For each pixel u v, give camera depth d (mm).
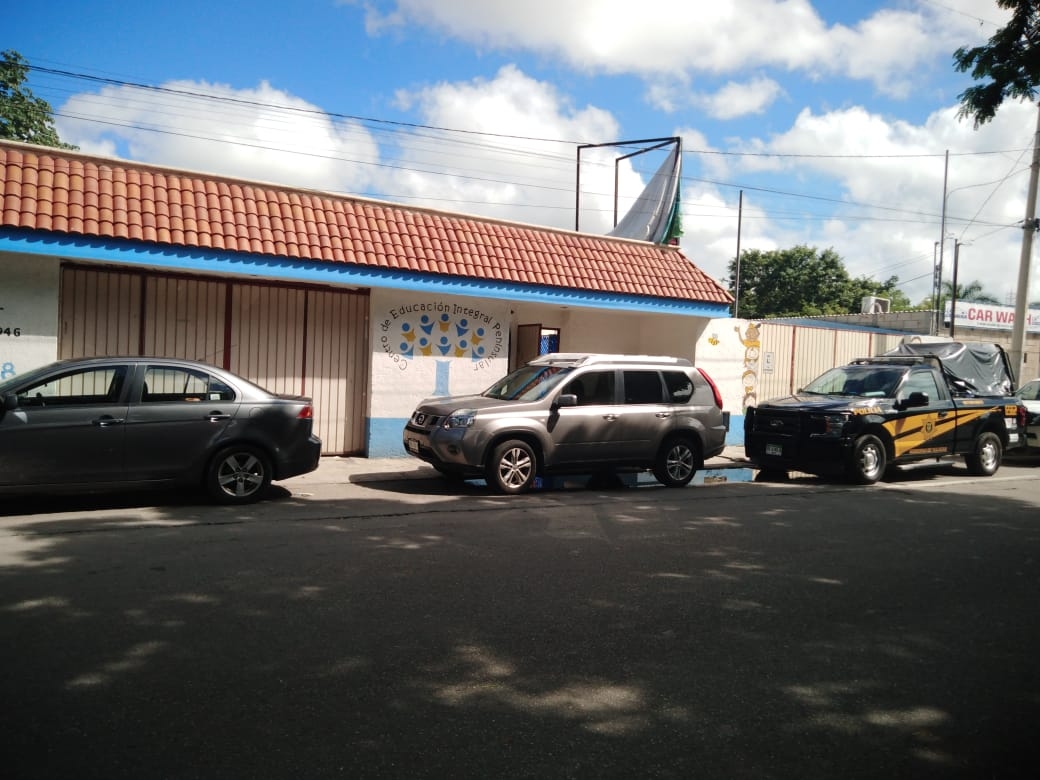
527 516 8719
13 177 10203
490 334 13930
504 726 3730
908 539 8086
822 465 11852
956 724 3941
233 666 4305
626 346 17312
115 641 4605
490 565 6562
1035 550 7746
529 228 14750
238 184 12070
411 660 4488
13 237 9734
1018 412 14156
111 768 3229
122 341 11531
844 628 5320
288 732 3586
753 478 12828
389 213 13203
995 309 31016
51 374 8078
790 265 51656
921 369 12984
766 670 4547
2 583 5652
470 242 13664
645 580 6270
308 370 12914
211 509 8602
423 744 3523
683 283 15734
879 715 4012
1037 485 12531
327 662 4410
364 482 10984
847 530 8430
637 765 3418
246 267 11242
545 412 10367
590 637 4965
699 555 7133
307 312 12867
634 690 4203
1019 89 8797
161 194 11219
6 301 10328
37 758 3287
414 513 8727
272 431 8984
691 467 11539
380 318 13023
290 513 8539
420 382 13398
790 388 17906
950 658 4836
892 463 12422
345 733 3598
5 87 20734
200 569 6141
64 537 7090
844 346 18781
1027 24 8492
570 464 10594
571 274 14312
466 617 5250
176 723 3635
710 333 16312
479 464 9953
